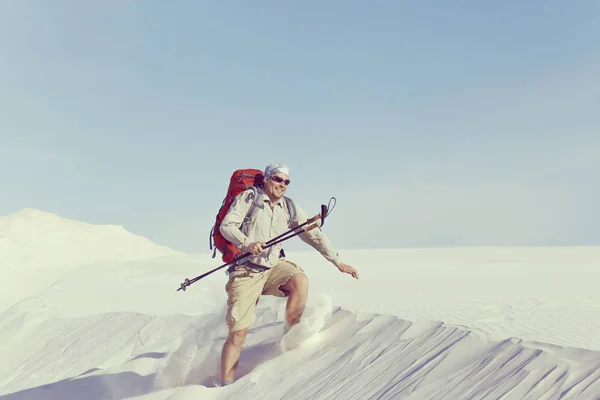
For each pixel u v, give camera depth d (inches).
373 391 155.4
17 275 1524.4
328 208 201.5
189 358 244.1
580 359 124.8
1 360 387.2
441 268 761.6
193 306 419.8
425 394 141.2
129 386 234.7
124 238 2222.0
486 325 170.6
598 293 319.0
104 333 352.8
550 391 118.6
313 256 1264.8
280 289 208.4
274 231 204.7
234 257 203.9
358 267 846.5
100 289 645.3
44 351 372.5
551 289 365.4
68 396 242.7
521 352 138.3
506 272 631.8
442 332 170.9
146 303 478.3
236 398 184.5
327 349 198.2
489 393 128.0
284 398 175.9
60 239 1952.5
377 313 213.5
